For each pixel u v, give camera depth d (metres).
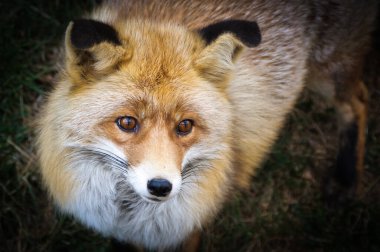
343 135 8.67
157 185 5.04
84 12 9.27
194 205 5.97
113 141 5.33
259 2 6.96
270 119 6.99
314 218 8.52
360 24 7.86
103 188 5.88
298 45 7.28
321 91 8.34
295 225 8.45
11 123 8.48
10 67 8.68
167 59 5.48
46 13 9.27
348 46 7.86
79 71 5.38
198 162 5.72
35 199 8.05
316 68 7.86
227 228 8.27
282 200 8.73
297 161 8.98
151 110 5.30
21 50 8.90
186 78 5.48
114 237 6.80
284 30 7.08
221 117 5.68
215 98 5.66
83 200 5.90
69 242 7.89
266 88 6.83
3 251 7.82
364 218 8.61
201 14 6.61
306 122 9.36
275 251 8.32
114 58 5.25
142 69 5.37
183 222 6.11
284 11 7.11
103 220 6.17
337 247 8.30
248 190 8.68
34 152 8.32
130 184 5.44
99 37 5.01
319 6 7.41
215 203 6.10
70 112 5.45
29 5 9.18
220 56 5.53
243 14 6.80
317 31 7.51
